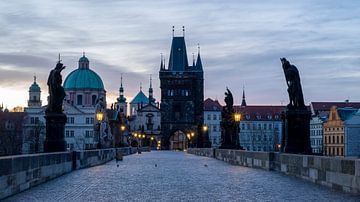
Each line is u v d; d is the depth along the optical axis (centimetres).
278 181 3077
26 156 2569
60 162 3616
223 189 2617
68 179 3272
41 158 2933
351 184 2312
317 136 19162
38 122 16275
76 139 18625
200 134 12550
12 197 2236
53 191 2500
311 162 2967
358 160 2238
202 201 2116
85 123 18688
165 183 2992
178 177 3497
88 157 5022
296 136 3706
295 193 2391
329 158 2623
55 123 3959
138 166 5212
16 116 17225
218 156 7544
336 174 2516
